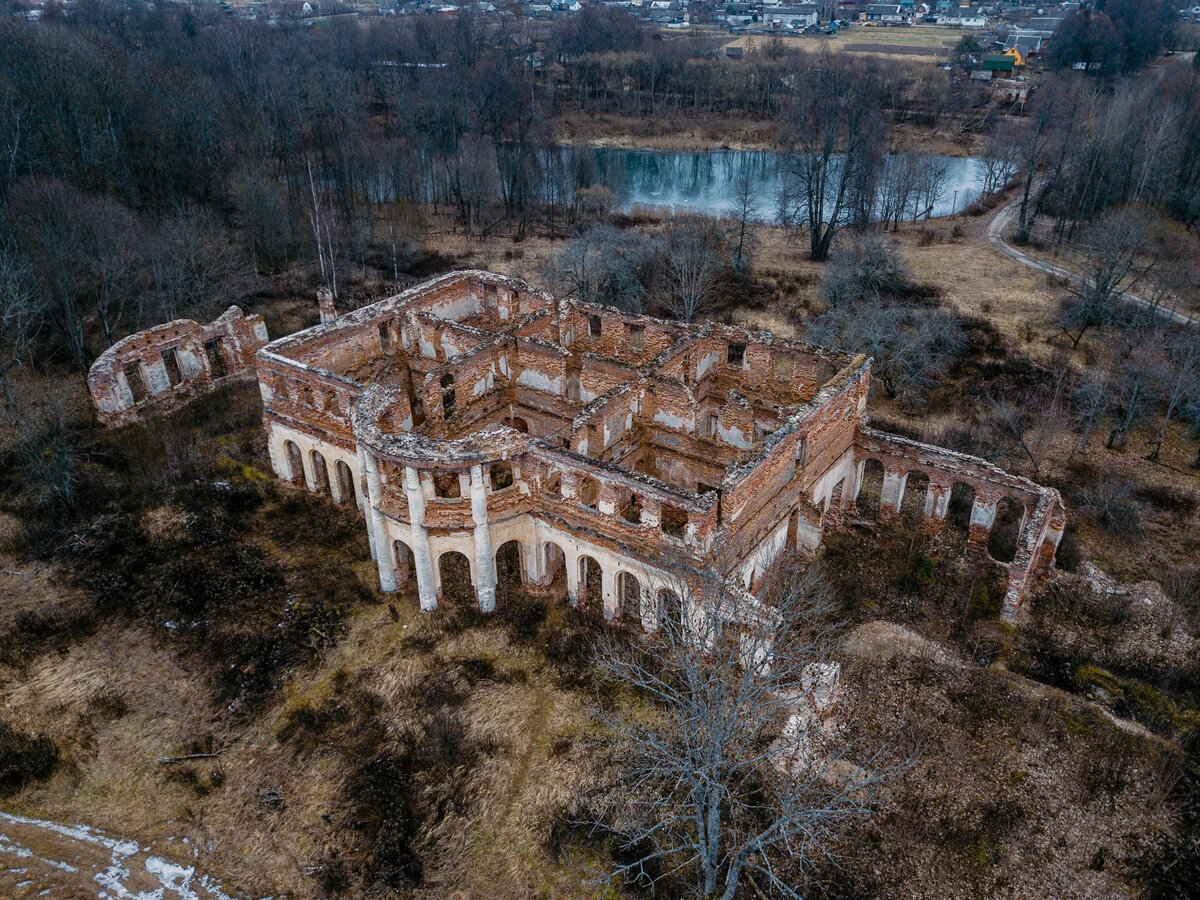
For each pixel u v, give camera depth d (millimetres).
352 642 40438
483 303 56469
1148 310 70375
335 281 82500
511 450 38250
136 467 51750
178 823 33219
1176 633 42219
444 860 31375
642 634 40031
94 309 68000
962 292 82750
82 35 97750
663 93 153375
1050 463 56406
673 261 77000
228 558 45281
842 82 122188
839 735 35281
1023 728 35812
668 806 32156
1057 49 152500
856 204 101000
